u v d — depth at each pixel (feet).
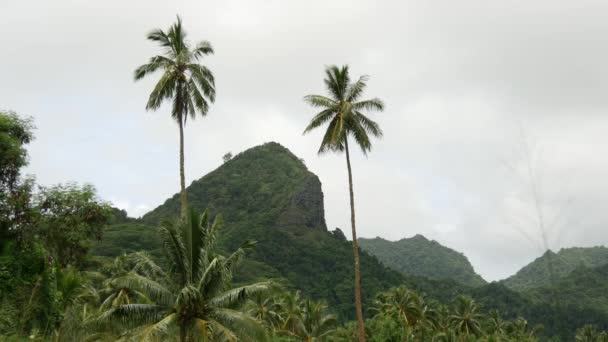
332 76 129.29
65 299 100.83
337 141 119.24
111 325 77.97
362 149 124.47
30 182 105.60
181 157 117.39
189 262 80.43
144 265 82.74
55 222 106.11
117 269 178.19
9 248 100.73
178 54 119.96
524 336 283.18
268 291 81.15
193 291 73.67
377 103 126.21
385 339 244.01
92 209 111.04
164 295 77.82
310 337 239.30
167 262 81.25
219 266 78.89
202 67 117.91
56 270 100.99
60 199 108.27
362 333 117.29
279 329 236.63
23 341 92.43
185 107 119.96
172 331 75.66
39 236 106.22
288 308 247.91
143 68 118.01
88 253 130.62
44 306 101.04
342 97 128.36
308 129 125.49
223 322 77.00
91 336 81.51
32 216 103.35
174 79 118.42
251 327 75.87
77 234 107.55
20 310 98.07
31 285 101.19
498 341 304.50
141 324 77.30
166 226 80.38
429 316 297.33
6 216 101.45
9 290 98.89
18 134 106.42
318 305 254.47
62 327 89.15
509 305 645.10
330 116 127.65
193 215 81.41
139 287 76.48
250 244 81.76
